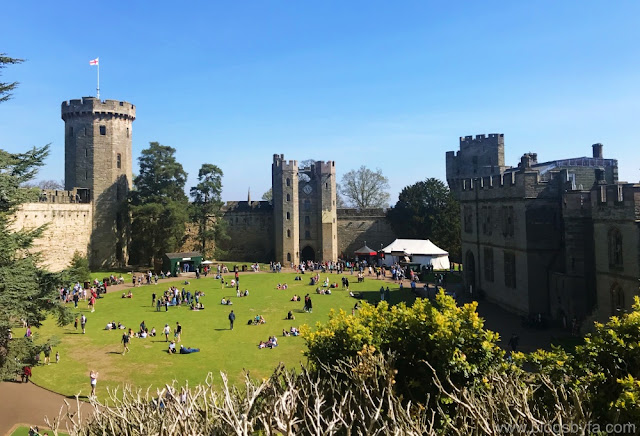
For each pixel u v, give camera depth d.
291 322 40.81
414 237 85.25
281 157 85.56
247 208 90.12
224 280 62.56
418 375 14.46
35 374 28.14
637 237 28.23
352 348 14.83
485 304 46.84
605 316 31.52
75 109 73.88
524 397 11.58
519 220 41.09
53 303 21.67
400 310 15.69
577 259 35.81
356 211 91.44
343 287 56.94
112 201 74.88
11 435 20.30
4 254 20.97
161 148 74.19
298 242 86.62
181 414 9.97
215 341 35.25
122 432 10.70
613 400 12.67
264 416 10.05
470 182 52.88
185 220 74.12
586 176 50.50
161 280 62.88
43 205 59.88
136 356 31.61
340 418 10.24
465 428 11.17
